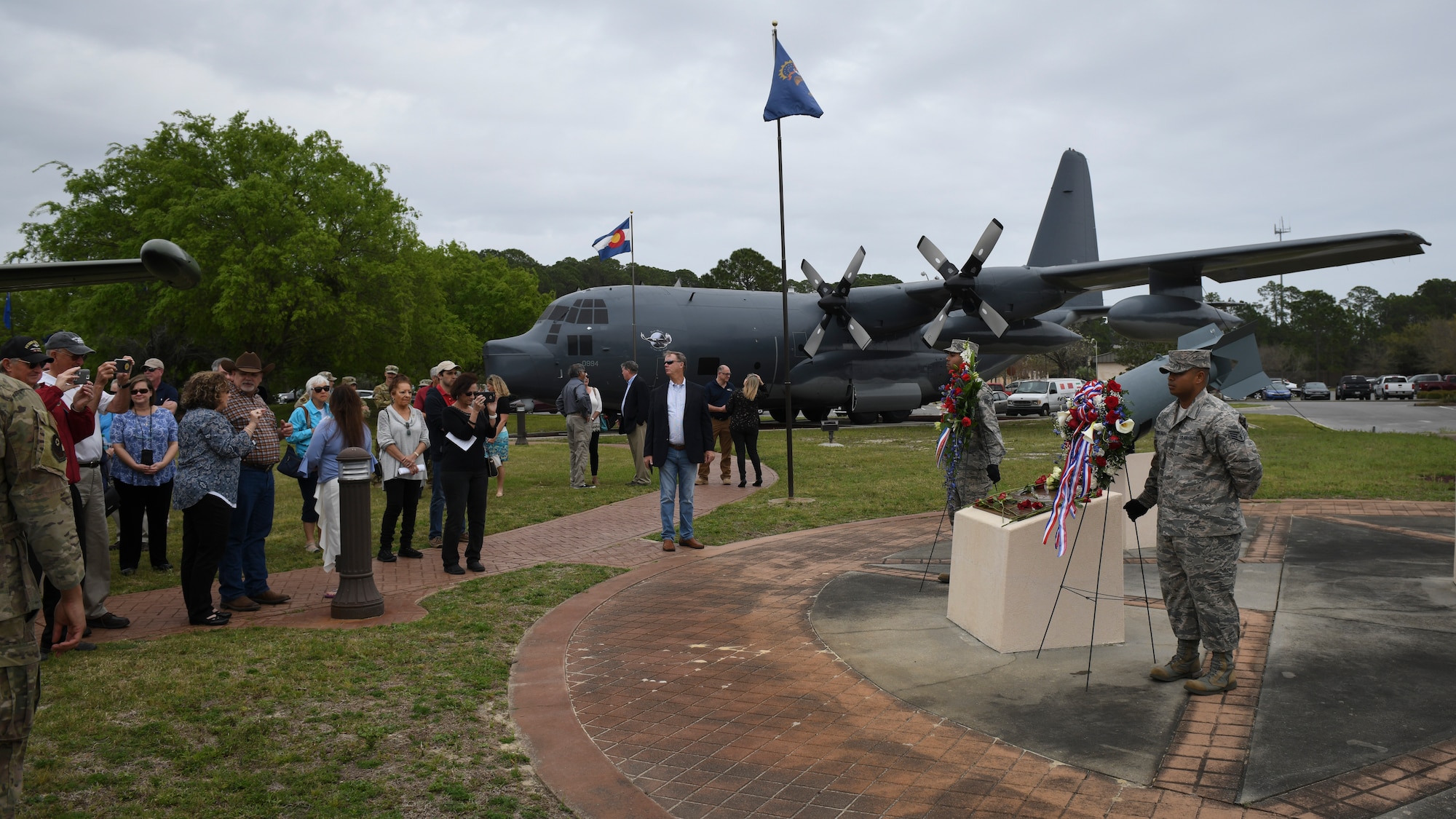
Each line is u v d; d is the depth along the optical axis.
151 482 7.43
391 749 3.79
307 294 29.05
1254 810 3.07
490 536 9.13
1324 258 18.83
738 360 24.23
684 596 6.50
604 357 22.83
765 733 3.92
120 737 3.85
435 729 4.01
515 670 4.88
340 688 4.53
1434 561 6.81
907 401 26.33
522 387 22.75
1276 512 9.27
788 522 9.65
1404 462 14.10
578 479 12.70
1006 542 4.92
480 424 7.45
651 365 23.16
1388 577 6.31
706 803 3.27
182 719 4.09
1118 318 21.44
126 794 3.34
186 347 33.25
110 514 7.60
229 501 5.80
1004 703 4.19
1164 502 4.27
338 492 6.89
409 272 32.59
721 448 12.96
